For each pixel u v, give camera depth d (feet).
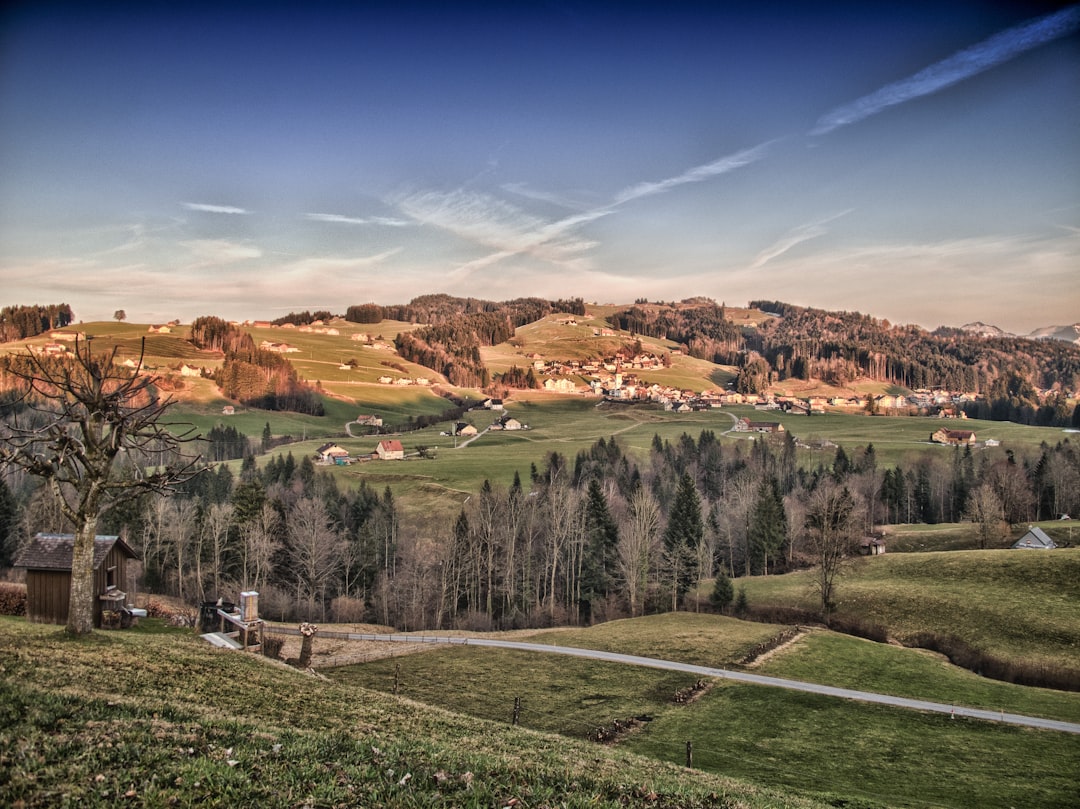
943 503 511.40
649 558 350.84
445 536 371.97
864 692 187.01
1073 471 485.56
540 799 59.67
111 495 319.27
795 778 131.95
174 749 57.21
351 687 111.96
